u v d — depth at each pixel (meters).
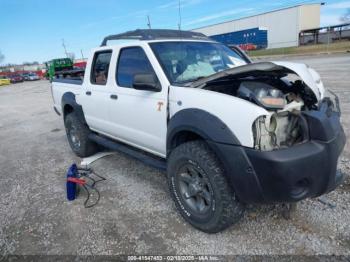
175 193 3.08
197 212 2.88
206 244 2.75
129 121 3.70
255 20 55.81
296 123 2.51
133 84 3.19
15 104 14.78
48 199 3.82
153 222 3.15
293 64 2.71
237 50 4.32
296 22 50.62
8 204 3.76
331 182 2.51
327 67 15.81
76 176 3.87
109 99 3.99
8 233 3.15
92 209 3.49
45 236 3.05
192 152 2.72
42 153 5.77
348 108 6.66
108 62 4.11
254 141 2.34
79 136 5.01
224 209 2.61
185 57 3.49
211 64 3.61
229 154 2.41
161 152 3.40
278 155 2.28
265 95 2.45
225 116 2.46
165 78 3.14
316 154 2.34
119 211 3.40
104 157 5.13
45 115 10.21
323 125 2.40
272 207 3.20
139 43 3.51
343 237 2.68
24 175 4.70
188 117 2.70
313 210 3.09
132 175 4.34
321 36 50.53
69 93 5.07
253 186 2.38
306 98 2.76
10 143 6.77
